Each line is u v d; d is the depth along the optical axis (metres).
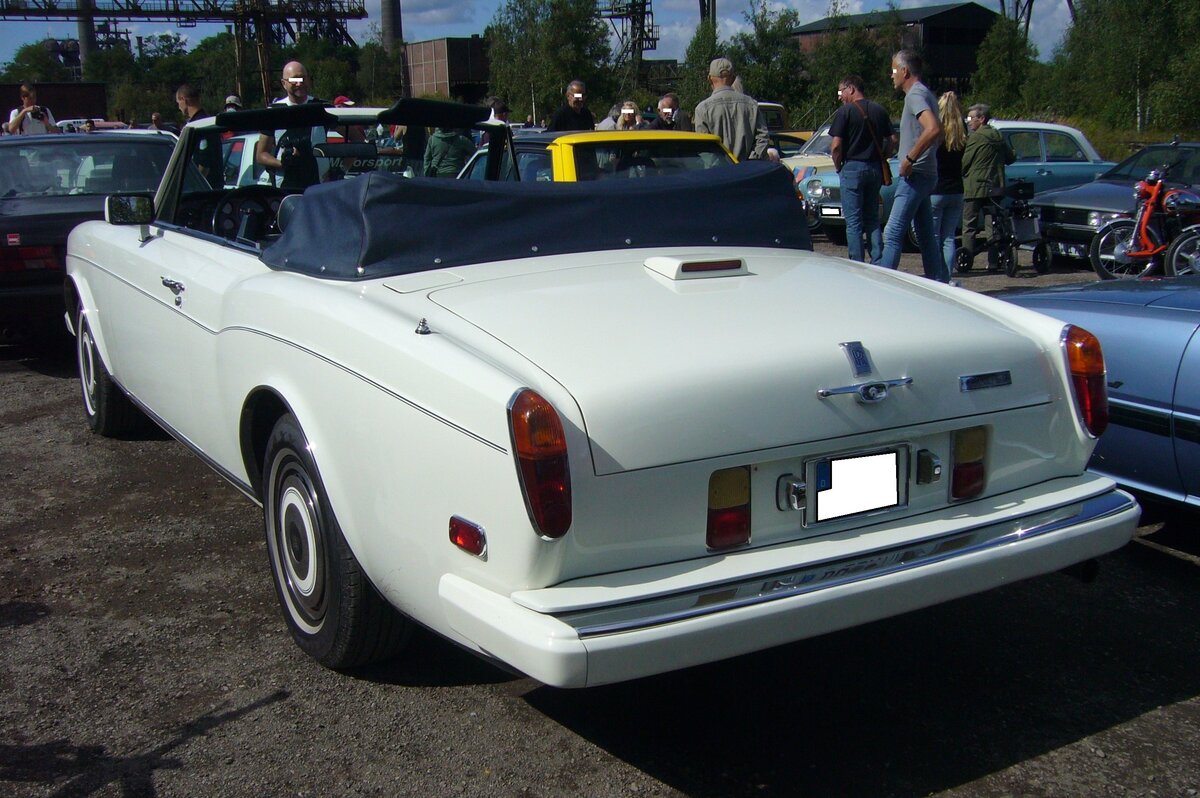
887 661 3.30
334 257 3.16
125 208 4.47
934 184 7.70
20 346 8.23
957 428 2.76
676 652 2.26
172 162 4.62
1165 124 29.89
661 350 2.53
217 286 3.62
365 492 2.75
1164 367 3.74
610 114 12.82
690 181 3.62
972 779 2.67
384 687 3.10
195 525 4.39
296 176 4.80
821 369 2.58
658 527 2.41
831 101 37.62
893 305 2.97
